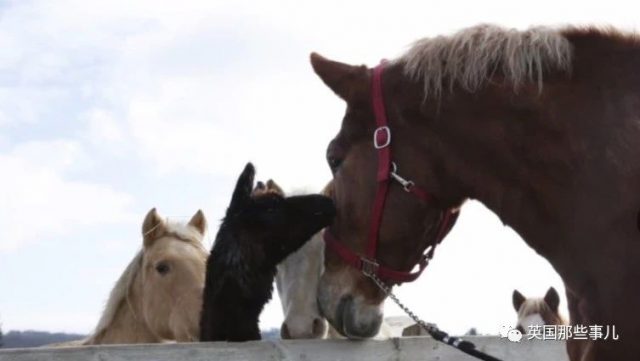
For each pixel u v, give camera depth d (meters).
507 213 3.16
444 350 4.10
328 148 3.49
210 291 4.11
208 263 4.15
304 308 4.22
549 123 3.07
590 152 3.02
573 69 3.10
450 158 3.22
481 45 3.17
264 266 4.04
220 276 4.06
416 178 3.27
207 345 3.62
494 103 3.14
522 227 3.14
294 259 4.27
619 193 2.97
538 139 3.09
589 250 2.99
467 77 3.17
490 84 3.15
